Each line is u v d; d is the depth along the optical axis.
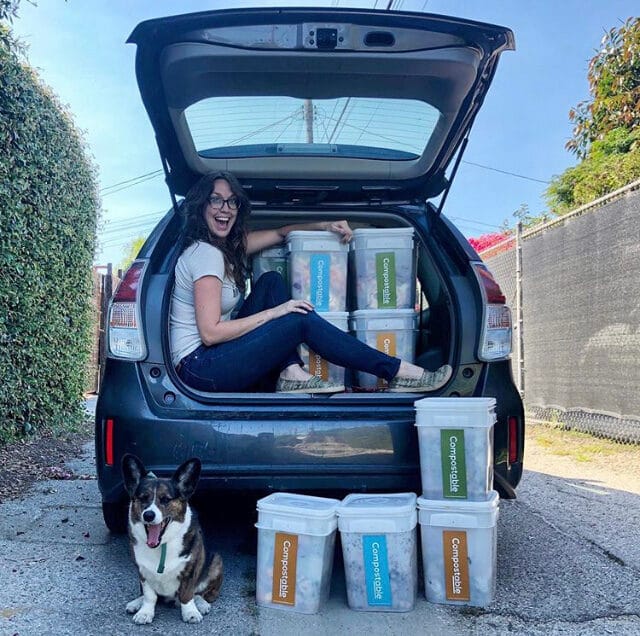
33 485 4.77
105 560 3.24
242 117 3.36
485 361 3.07
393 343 3.45
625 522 3.99
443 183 3.80
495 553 2.82
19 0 4.84
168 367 2.95
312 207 3.77
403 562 2.67
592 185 9.29
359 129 3.51
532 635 2.47
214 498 3.03
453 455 2.75
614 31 9.86
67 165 6.57
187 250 3.29
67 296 6.95
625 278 6.01
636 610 2.70
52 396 6.82
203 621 2.58
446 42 2.85
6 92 5.23
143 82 3.02
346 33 2.81
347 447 2.85
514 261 8.67
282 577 2.70
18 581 2.93
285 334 3.14
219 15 2.73
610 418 6.35
